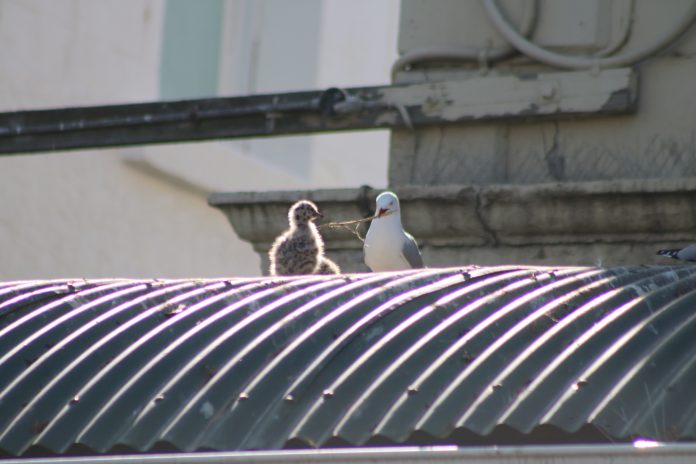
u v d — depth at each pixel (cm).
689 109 1513
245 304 1133
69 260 2509
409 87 1597
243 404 1013
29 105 2431
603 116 1535
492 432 951
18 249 2445
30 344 1120
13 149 1747
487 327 1046
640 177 1516
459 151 1591
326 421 989
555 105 1536
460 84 1580
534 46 1551
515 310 1067
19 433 1030
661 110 1523
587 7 1548
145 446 1000
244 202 1616
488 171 1574
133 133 1709
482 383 990
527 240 1503
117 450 1004
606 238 1471
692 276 1109
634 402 950
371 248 1365
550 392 970
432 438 958
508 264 1509
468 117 1570
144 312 1146
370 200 1554
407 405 981
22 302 1191
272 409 1008
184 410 1017
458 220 1516
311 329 1075
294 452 935
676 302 1056
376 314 1082
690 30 1522
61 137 1733
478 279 1140
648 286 1091
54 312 1169
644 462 888
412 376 1009
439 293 1112
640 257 1457
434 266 1536
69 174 2516
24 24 2433
